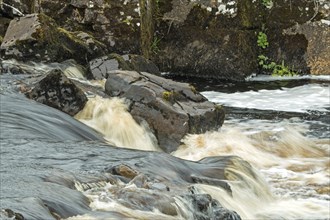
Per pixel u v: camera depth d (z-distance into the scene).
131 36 14.98
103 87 11.09
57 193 5.95
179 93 9.93
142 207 6.00
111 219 5.60
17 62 12.22
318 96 13.21
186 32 15.31
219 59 15.14
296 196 7.98
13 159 7.09
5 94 9.64
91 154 7.44
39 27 12.38
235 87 14.20
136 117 9.70
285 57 15.40
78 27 14.92
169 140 9.52
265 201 7.69
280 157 9.60
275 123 11.07
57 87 9.73
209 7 15.12
